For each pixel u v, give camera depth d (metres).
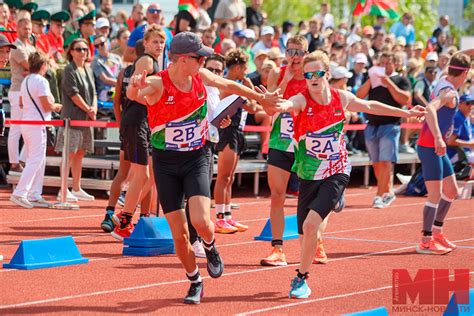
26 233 12.24
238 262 10.77
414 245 12.53
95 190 17.12
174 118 8.21
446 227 14.52
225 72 17.17
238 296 8.91
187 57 8.05
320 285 9.58
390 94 16.44
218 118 9.05
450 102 11.47
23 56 15.84
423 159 11.66
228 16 21.62
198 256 10.93
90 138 15.50
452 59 11.49
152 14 18.67
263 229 12.66
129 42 13.65
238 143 13.02
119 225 11.94
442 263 11.13
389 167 16.81
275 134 10.47
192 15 19.50
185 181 8.33
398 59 16.70
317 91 8.70
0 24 16.78
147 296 8.75
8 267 9.88
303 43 10.27
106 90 17.91
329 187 8.79
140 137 11.65
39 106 14.61
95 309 8.14
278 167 10.46
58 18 18.06
